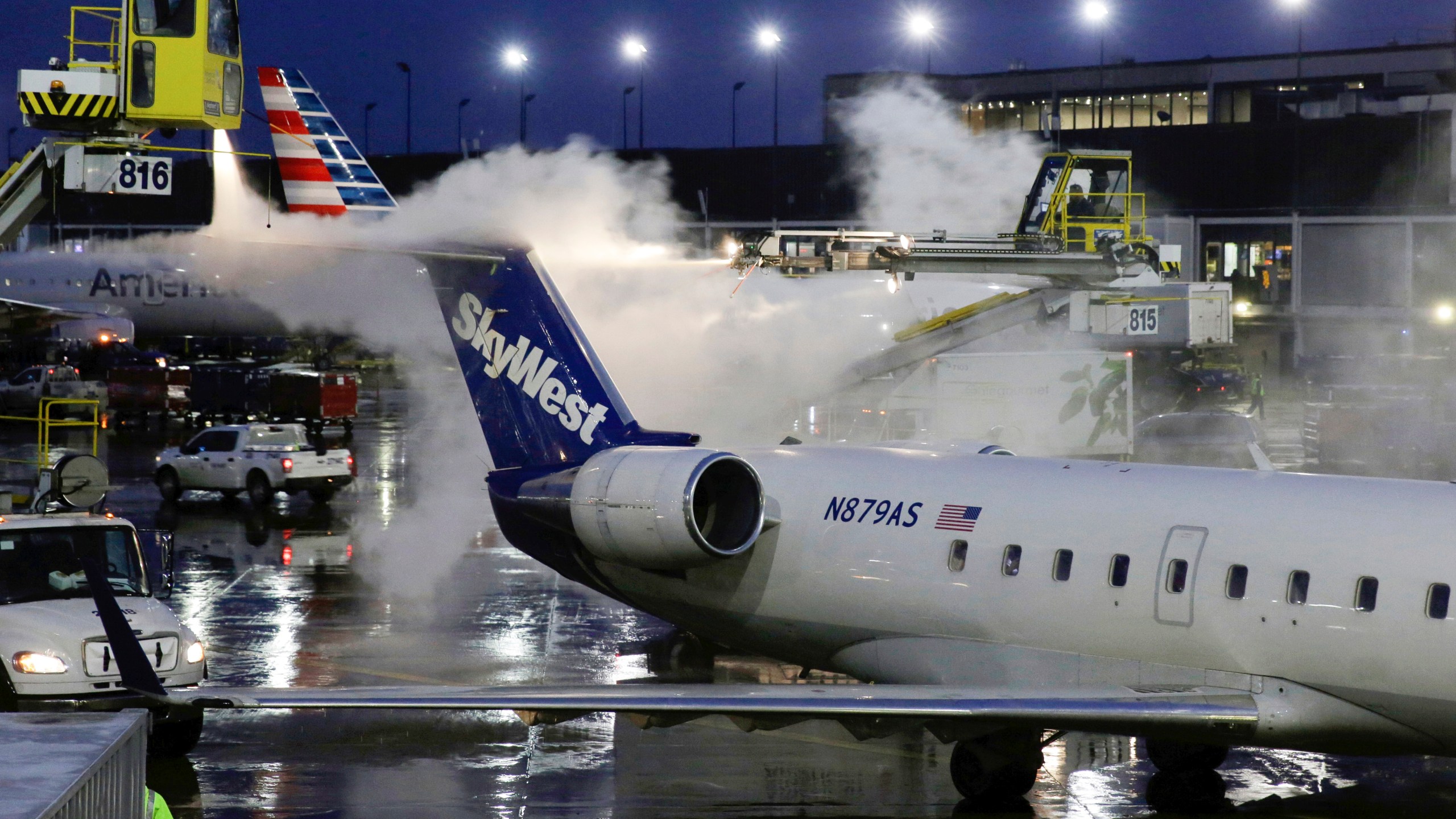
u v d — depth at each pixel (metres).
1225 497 28.39
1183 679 27.64
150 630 31.78
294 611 49.78
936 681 31.11
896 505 32.19
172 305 150.12
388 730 35.00
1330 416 90.25
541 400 37.16
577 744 33.78
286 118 81.12
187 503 78.81
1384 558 25.61
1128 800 29.72
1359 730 26.25
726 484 33.41
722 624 34.88
